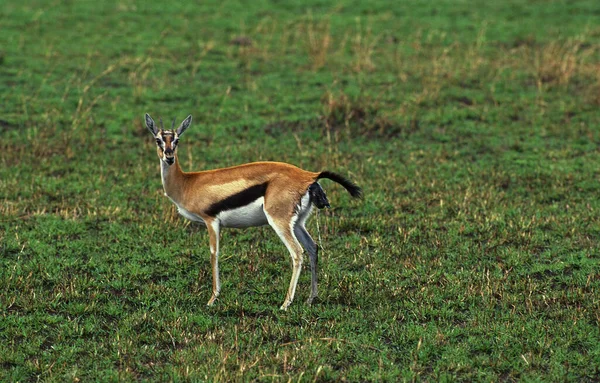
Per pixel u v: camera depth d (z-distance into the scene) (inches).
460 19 2124.8
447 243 964.0
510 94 1589.6
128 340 732.7
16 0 2180.1
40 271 874.1
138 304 817.5
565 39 1946.4
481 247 954.7
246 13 2151.8
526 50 1854.1
